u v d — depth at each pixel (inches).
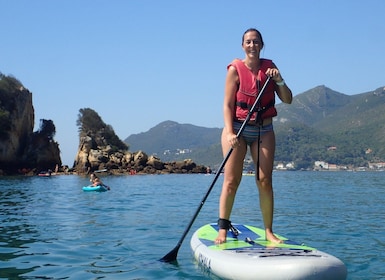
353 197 783.7
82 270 227.8
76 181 1545.3
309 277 177.5
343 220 445.1
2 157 2316.7
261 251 208.8
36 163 2472.9
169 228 380.2
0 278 212.2
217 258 208.8
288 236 342.0
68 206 601.3
